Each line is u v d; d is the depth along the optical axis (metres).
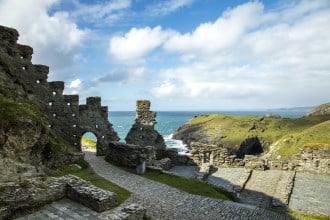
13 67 39.41
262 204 26.50
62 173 29.00
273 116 189.38
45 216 16.48
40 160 28.33
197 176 32.59
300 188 30.34
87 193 18.20
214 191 26.61
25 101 35.16
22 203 16.67
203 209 21.77
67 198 19.23
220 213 21.20
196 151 39.66
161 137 46.44
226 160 38.75
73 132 44.56
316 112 196.62
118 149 35.41
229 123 168.12
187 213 20.73
